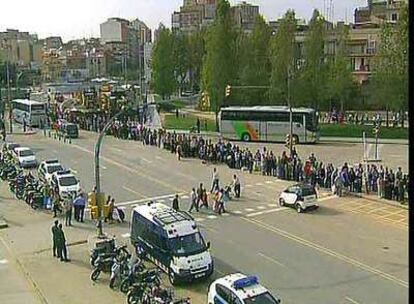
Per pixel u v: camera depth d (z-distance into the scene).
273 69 72.00
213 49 71.88
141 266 21.75
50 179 39.16
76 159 53.78
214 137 65.75
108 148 60.09
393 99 64.81
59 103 101.38
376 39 91.75
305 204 32.75
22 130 78.75
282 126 60.97
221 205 32.97
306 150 55.59
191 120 82.44
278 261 24.52
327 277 22.45
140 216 25.03
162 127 74.00
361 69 94.06
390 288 21.17
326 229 29.38
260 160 45.62
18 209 35.12
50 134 73.38
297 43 80.75
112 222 31.64
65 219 32.28
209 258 22.42
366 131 66.12
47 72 199.75
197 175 44.66
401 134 63.44
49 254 26.36
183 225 23.00
